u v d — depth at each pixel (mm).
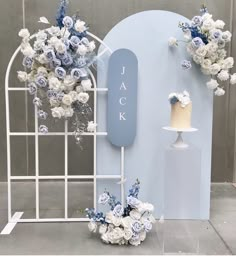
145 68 2674
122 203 2605
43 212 2908
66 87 2465
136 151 2730
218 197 3395
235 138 3893
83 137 3811
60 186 3680
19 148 3844
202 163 2744
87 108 2605
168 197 2490
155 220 2705
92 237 2494
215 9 3676
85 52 2441
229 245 2410
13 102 3779
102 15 3662
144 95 2693
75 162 3863
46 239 2453
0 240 2434
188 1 3668
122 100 2613
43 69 2441
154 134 2727
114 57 2576
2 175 3861
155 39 2654
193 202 2502
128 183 2756
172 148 2473
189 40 2607
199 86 2693
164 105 2705
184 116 2469
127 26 2643
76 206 3062
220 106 3850
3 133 3834
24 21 3658
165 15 2637
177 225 2494
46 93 2523
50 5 3645
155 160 2744
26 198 3285
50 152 3857
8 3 3633
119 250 2326
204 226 2674
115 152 2719
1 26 3664
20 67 3707
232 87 3812
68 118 2932
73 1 3635
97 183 2750
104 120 2688
